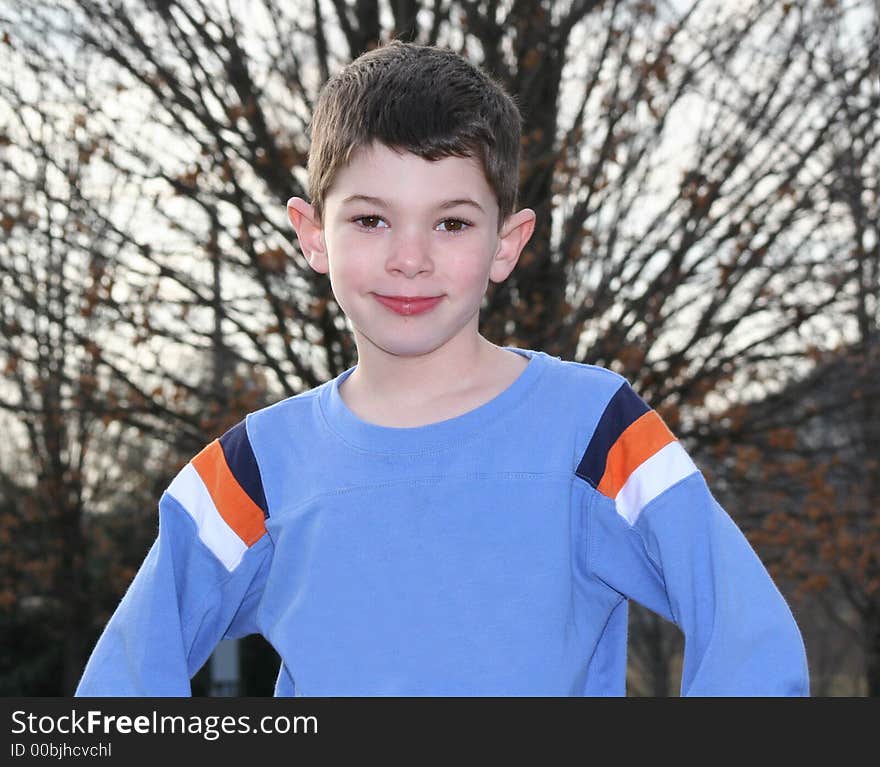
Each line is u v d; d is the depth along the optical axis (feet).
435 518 5.20
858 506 27.66
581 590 5.26
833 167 21.58
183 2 19.27
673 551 5.14
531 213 5.79
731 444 24.47
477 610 5.06
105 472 35.55
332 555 5.29
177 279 20.42
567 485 5.25
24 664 41.78
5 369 22.67
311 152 5.77
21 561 35.73
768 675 4.84
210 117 19.57
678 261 21.49
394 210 5.17
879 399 25.48
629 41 20.85
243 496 5.69
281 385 21.12
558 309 21.04
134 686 5.48
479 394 5.45
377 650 5.09
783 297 23.73
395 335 5.25
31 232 20.74
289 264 20.22
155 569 5.73
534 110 21.24
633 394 5.51
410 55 5.56
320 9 20.18
